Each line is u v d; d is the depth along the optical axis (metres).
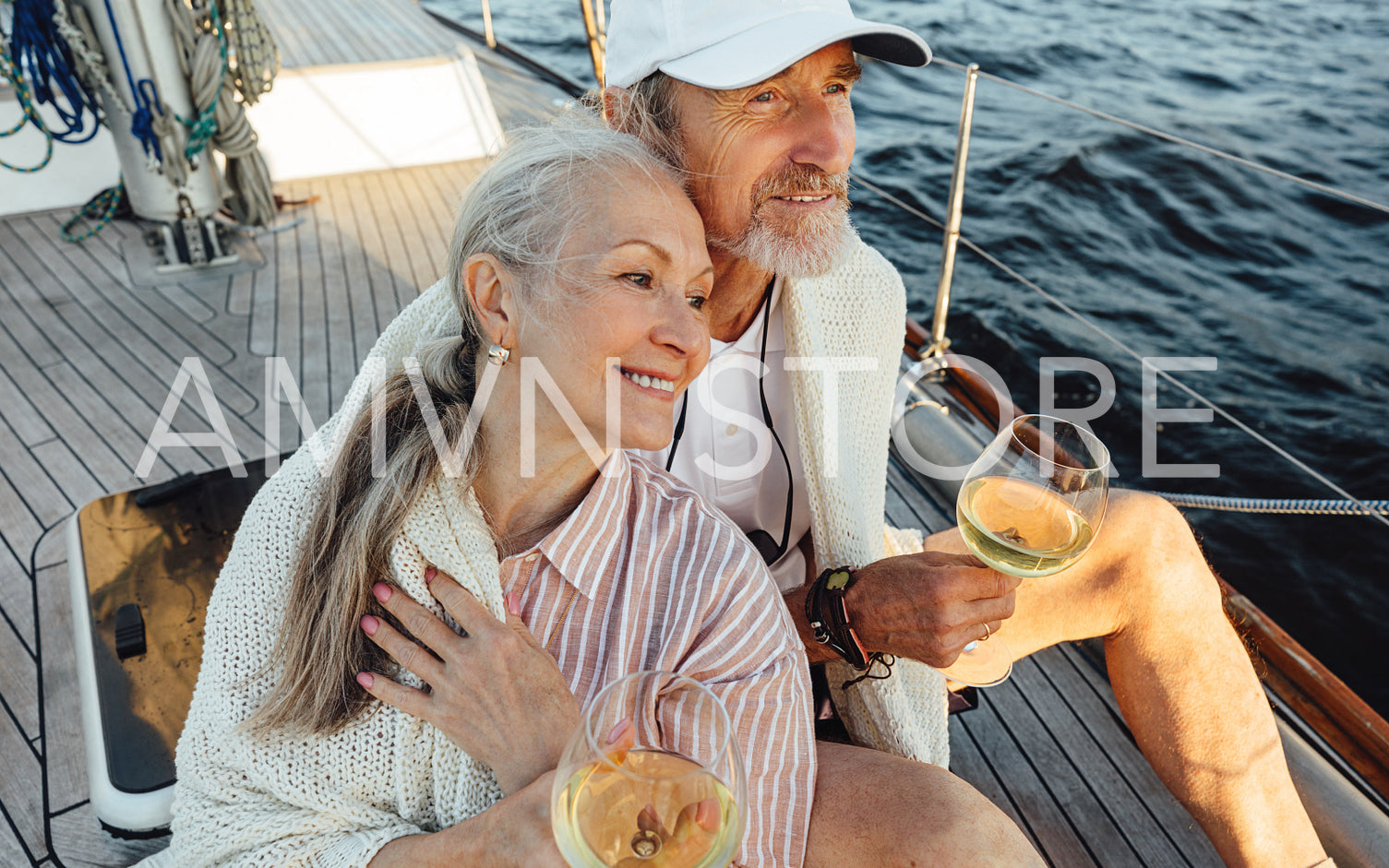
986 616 1.14
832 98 1.15
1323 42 9.41
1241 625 1.74
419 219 3.99
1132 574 1.26
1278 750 1.24
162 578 1.71
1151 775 1.61
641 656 1.00
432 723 0.90
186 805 0.97
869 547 1.41
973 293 5.23
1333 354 4.84
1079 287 5.35
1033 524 0.99
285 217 3.99
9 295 3.40
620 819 0.67
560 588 1.00
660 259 0.88
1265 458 4.10
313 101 4.39
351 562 0.93
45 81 3.28
